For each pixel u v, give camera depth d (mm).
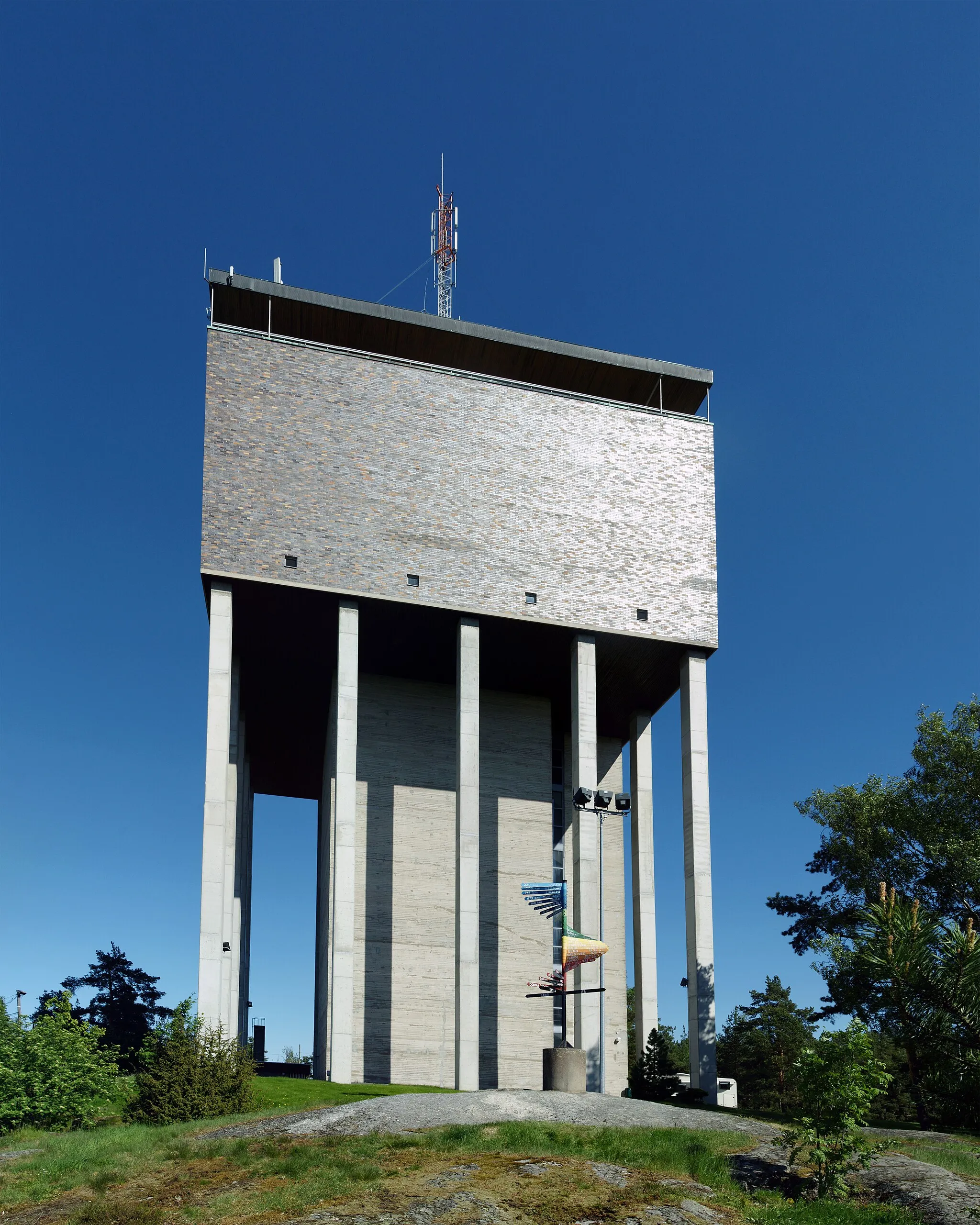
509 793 48562
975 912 39219
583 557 45188
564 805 51156
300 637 45062
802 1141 20703
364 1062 42969
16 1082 29781
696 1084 41500
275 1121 25172
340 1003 38781
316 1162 21000
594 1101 25844
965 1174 20859
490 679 49031
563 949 32188
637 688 49625
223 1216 18656
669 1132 23078
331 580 41719
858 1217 18344
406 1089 36906
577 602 44531
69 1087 29969
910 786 41656
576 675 44250
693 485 47844
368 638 45125
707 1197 19594
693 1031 42094
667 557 46438
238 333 43500
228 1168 21344
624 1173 20438
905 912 17016
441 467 44406
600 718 52531
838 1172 19828
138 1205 19625
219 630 40500
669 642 45375
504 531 44438
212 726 39531
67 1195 20672
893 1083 62719
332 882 40781
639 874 50062
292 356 43875
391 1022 43719
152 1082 29625
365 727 47406
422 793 47219
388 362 45031
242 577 40688
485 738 49125
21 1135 28172
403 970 44500
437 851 46562
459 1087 38844
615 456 47000
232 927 46125
